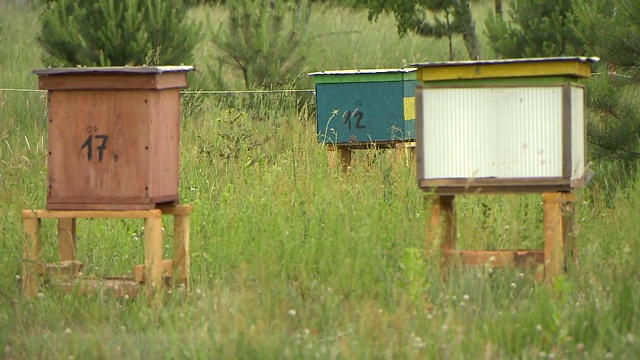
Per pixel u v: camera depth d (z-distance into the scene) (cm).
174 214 2616
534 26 5659
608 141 3609
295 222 2909
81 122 2531
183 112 5272
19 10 8625
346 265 2386
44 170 3956
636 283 2408
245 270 2455
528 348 2039
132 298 2508
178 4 5869
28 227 2588
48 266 2623
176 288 2572
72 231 2759
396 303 2298
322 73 3966
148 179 2502
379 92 3934
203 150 4075
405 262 2369
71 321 2377
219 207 3231
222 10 8856
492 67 2442
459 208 3109
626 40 3600
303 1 7194
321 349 1994
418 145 2498
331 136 3988
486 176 2472
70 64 5744
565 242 2628
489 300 2339
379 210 2895
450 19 8569
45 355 2123
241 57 5869
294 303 2372
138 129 2502
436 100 2489
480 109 2469
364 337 2025
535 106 2438
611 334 2098
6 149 4712
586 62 2495
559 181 2431
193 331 2172
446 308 2312
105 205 2528
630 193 3350
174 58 5728
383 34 8106
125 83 2491
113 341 2167
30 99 5703
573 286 2416
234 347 1959
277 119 4906
